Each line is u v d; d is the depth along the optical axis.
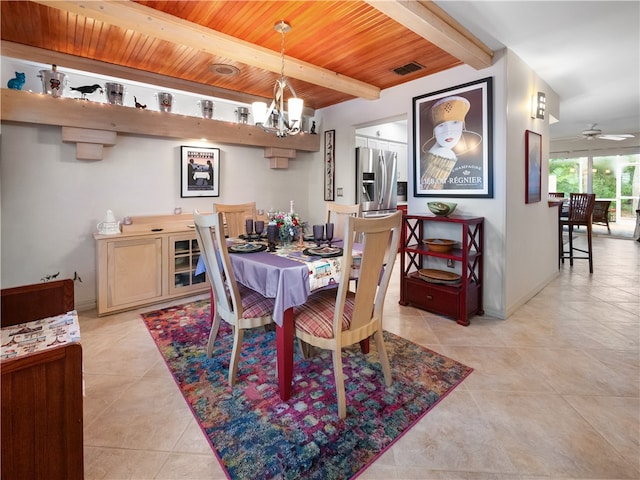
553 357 2.37
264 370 2.22
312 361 2.33
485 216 3.11
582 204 4.88
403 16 2.12
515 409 1.81
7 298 1.63
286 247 2.49
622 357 2.36
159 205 3.73
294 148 4.63
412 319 3.08
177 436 1.62
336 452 1.52
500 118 2.95
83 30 2.58
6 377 0.91
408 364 2.28
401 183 6.23
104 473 1.40
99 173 3.32
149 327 2.90
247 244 2.52
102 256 3.07
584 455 1.49
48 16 2.37
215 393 1.96
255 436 1.62
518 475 1.39
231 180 4.31
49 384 0.98
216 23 2.46
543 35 2.70
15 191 2.90
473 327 2.89
